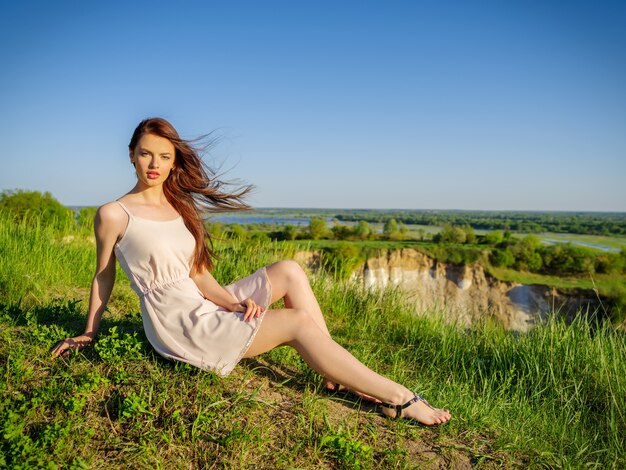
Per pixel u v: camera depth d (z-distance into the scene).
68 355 2.83
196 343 2.71
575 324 4.32
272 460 2.27
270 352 3.41
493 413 3.12
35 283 4.65
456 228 51.91
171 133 2.77
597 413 3.54
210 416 2.43
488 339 4.71
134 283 2.80
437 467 2.39
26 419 2.29
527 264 42.72
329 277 6.20
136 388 2.58
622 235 101.56
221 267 6.23
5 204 9.82
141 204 2.81
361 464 2.30
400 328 5.24
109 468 2.11
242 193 3.18
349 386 2.68
